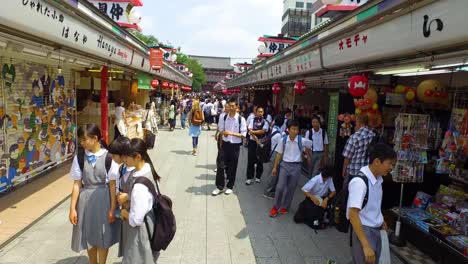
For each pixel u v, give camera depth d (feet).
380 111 19.98
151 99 64.75
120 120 31.09
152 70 42.50
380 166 9.66
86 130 10.79
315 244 15.55
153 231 10.01
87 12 17.90
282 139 19.11
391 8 11.87
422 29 10.82
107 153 11.08
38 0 12.97
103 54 22.72
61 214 17.66
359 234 9.31
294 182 18.95
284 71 30.86
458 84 16.31
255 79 48.55
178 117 87.51
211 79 278.46
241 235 16.19
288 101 46.03
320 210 17.21
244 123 21.89
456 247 13.12
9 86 19.57
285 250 14.85
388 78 19.45
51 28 14.60
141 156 10.07
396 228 15.79
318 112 33.19
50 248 14.05
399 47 12.28
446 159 15.96
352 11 14.92
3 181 19.34
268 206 20.44
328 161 24.09
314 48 21.48
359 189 9.60
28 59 21.24
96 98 37.47
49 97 24.43
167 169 29.07
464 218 14.38
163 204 10.07
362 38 14.94
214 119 68.95
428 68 13.96
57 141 25.95
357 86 16.48
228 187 22.53
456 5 9.23
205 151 38.45
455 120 15.58
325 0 21.71
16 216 16.67
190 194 22.22
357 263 10.05
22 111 20.98
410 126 15.46
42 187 21.38
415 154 15.52
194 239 15.52
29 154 22.03
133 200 9.50
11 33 14.05
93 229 10.89
